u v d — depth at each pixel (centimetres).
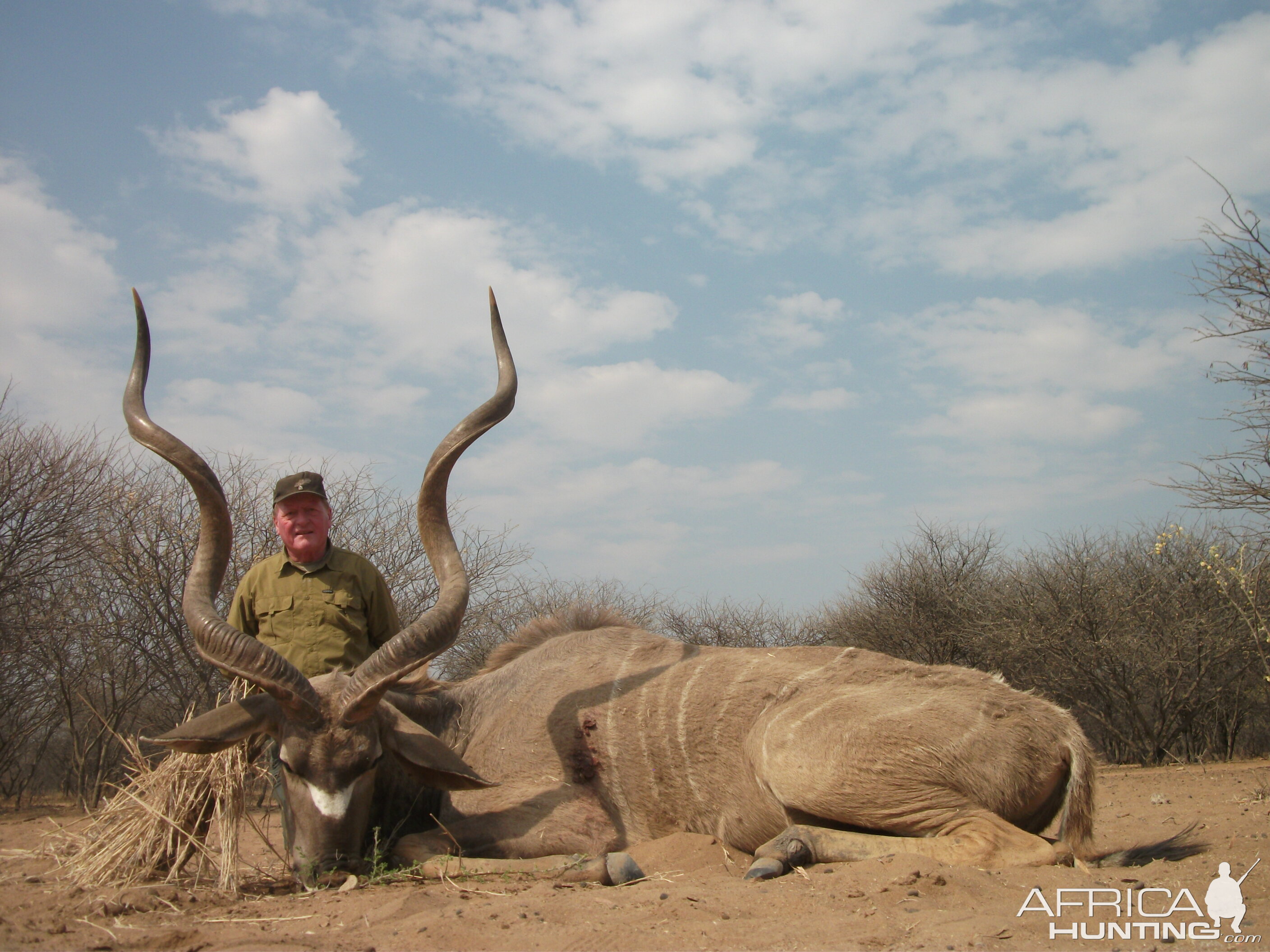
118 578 940
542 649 539
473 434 490
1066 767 430
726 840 471
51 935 323
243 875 444
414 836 449
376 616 509
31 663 962
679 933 297
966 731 428
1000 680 457
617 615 564
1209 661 1297
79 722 980
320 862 412
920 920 308
